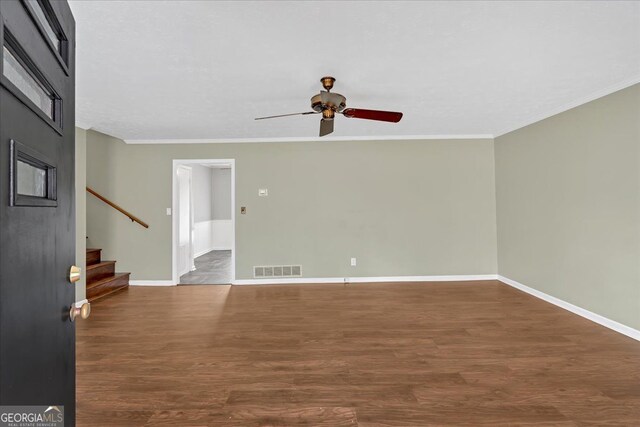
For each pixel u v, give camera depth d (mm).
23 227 731
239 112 3629
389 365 2426
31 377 772
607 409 1897
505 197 4820
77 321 3402
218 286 4918
